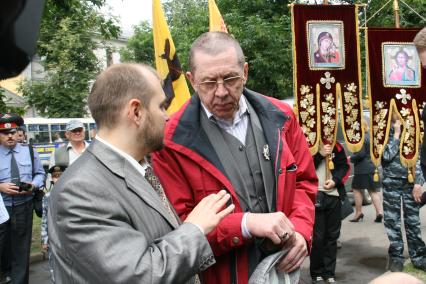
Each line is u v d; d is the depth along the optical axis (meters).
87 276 1.42
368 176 7.52
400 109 4.98
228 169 2.04
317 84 4.77
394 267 4.95
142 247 1.44
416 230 4.90
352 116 4.87
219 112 2.02
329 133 4.76
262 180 2.09
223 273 2.05
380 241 6.54
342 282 4.97
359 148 4.85
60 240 1.46
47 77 21.47
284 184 2.07
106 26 10.24
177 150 2.03
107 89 1.59
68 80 20.52
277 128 2.16
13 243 5.06
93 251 1.39
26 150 5.36
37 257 6.67
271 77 12.12
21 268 5.08
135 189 1.57
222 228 1.92
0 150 5.22
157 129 1.62
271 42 11.90
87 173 1.51
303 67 4.76
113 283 1.38
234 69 1.97
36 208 5.27
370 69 5.01
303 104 4.76
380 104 5.02
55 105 20.59
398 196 4.93
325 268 4.82
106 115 1.60
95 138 1.64
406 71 5.02
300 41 4.76
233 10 13.16
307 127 4.75
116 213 1.48
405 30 5.02
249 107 2.18
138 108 1.59
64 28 19.92
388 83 5.01
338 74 4.83
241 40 12.15
